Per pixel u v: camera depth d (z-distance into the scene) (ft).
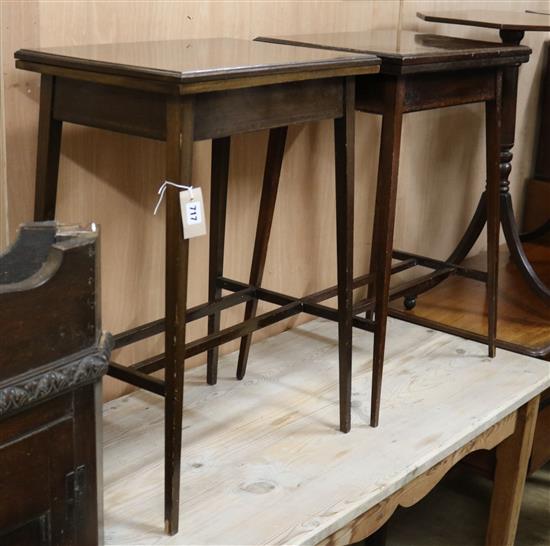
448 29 8.96
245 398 6.47
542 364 7.40
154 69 4.22
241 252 7.18
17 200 5.43
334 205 7.99
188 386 6.63
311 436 5.97
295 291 7.88
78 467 4.11
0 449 3.69
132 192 6.14
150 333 5.68
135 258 6.31
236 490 5.31
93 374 3.97
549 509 8.33
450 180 9.53
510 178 10.62
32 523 3.95
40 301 3.69
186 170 4.35
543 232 10.46
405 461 5.72
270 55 5.08
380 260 5.95
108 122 4.66
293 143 7.34
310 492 5.32
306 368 7.04
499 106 6.76
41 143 5.04
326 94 5.20
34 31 5.26
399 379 6.95
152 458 5.62
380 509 5.57
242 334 5.71
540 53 10.53
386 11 7.98
